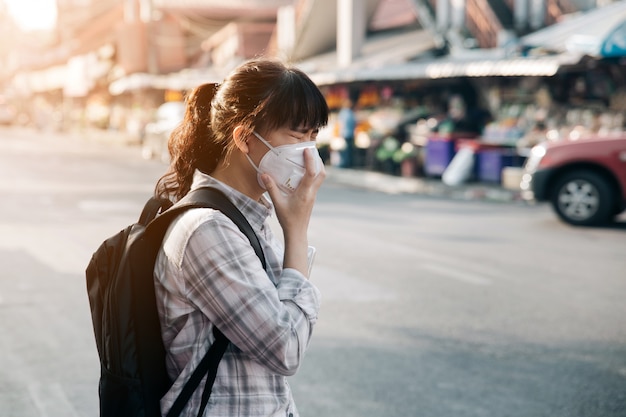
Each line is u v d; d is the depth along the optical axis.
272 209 1.83
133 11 44.41
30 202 13.08
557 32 14.54
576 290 7.05
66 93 56.84
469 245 9.39
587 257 8.70
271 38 34.59
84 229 10.16
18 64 76.00
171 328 1.64
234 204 1.67
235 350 1.64
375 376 4.76
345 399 4.39
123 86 37.88
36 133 47.94
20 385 4.58
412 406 4.31
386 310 6.26
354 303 6.46
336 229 10.57
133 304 1.63
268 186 1.65
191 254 1.58
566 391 4.56
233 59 34.22
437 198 15.15
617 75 15.53
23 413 4.18
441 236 10.08
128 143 35.78
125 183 16.91
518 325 5.89
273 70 1.65
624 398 4.46
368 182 18.56
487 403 4.37
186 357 1.63
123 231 1.75
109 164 23.03
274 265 1.69
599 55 13.39
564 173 11.31
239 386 1.64
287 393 1.72
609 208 10.95
